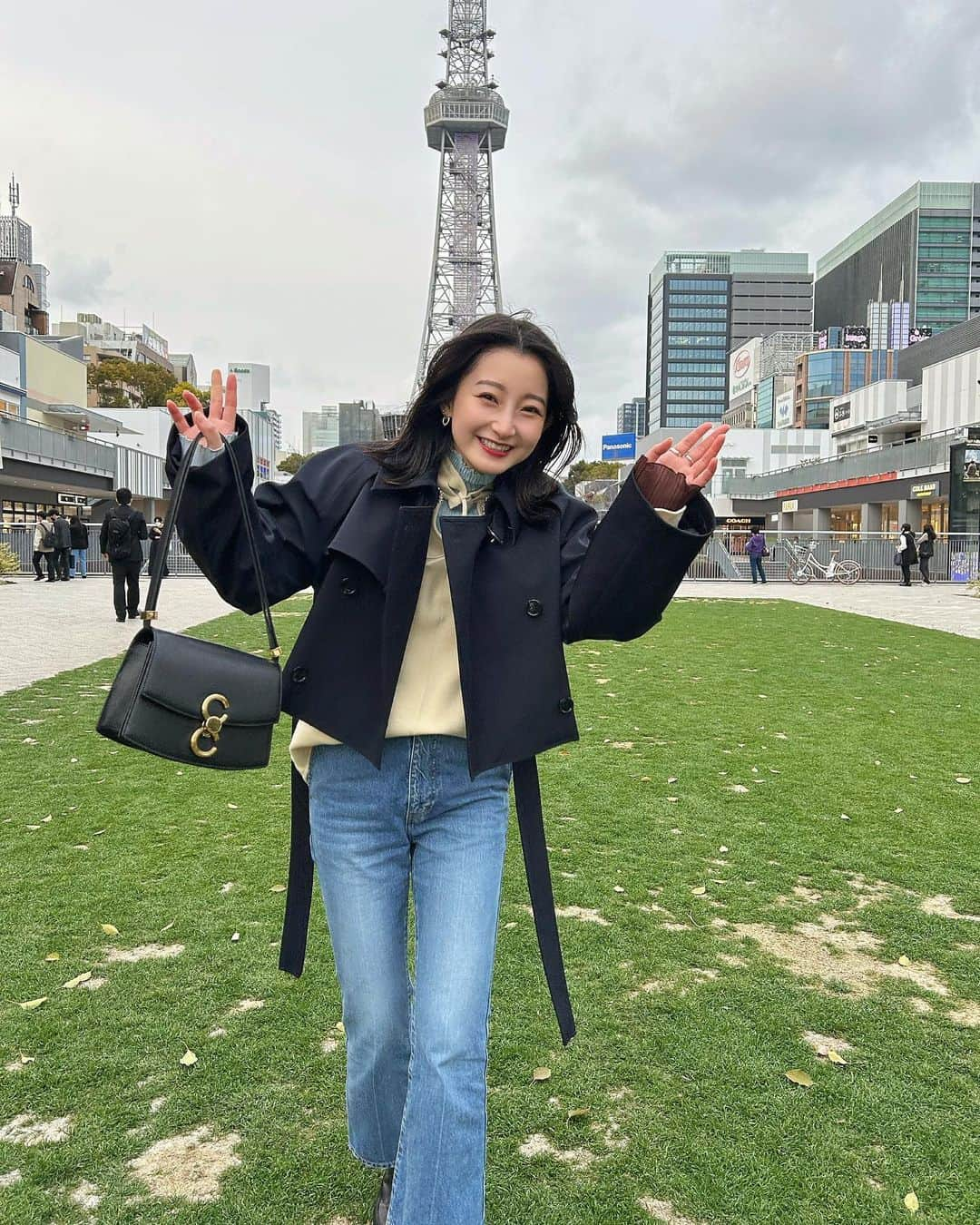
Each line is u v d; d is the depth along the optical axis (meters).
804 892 3.78
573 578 1.73
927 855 4.19
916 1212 1.98
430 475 1.71
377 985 1.69
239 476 1.62
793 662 10.38
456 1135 1.52
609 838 4.38
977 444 33.31
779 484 66.19
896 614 17.53
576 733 1.72
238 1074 2.47
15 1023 2.72
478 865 1.69
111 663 9.87
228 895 3.69
